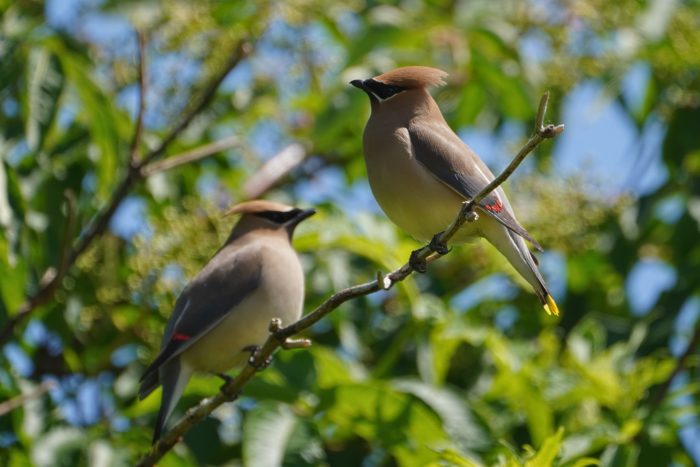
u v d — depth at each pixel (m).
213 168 13.81
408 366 13.04
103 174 11.90
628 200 13.84
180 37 12.92
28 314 11.18
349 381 11.32
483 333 12.22
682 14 14.41
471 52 13.86
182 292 11.47
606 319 13.59
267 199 14.12
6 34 11.95
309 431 10.88
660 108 14.59
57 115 11.70
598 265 14.11
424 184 10.50
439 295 13.44
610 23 14.34
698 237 14.05
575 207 13.23
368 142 10.87
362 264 13.40
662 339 13.32
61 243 12.14
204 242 12.19
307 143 14.59
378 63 13.34
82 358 12.73
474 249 13.38
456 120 14.22
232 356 11.39
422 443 11.14
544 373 12.16
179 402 11.92
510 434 12.29
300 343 9.47
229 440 12.04
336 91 13.00
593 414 12.31
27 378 12.61
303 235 12.46
